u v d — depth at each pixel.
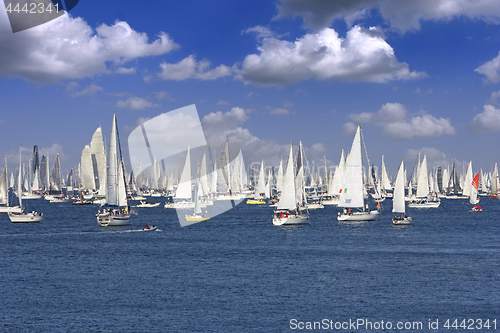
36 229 108.50
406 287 50.62
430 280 53.59
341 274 57.03
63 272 59.12
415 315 41.78
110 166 105.00
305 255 70.62
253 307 44.09
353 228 106.50
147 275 57.12
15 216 120.88
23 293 48.91
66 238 92.25
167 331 38.16
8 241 88.12
